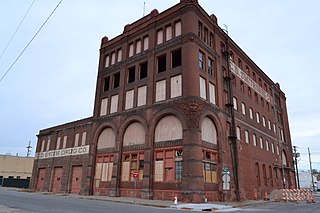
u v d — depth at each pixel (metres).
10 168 70.44
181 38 28.20
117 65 35.38
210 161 26.28
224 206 20.31
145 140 27.94
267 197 33.44
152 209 16.75
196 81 26.34
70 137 41.12
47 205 16.73
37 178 45.44
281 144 48.47
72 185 37.56
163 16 31.14
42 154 46.12
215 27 32.84
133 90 31.94
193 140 24.12
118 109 32.56
